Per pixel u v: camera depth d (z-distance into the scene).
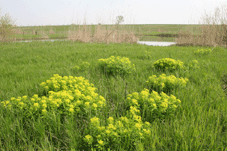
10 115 2.37
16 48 9.55
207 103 2.95
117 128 2.07
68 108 2.40
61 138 2.19
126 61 4.96
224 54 7.98
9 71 4.95
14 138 2.06
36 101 2.58
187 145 1.90
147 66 5.64
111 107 2.90
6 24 13.12
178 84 3.64
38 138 2.15
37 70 5.11
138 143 1.92
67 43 12.89
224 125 2.38
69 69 5.10
